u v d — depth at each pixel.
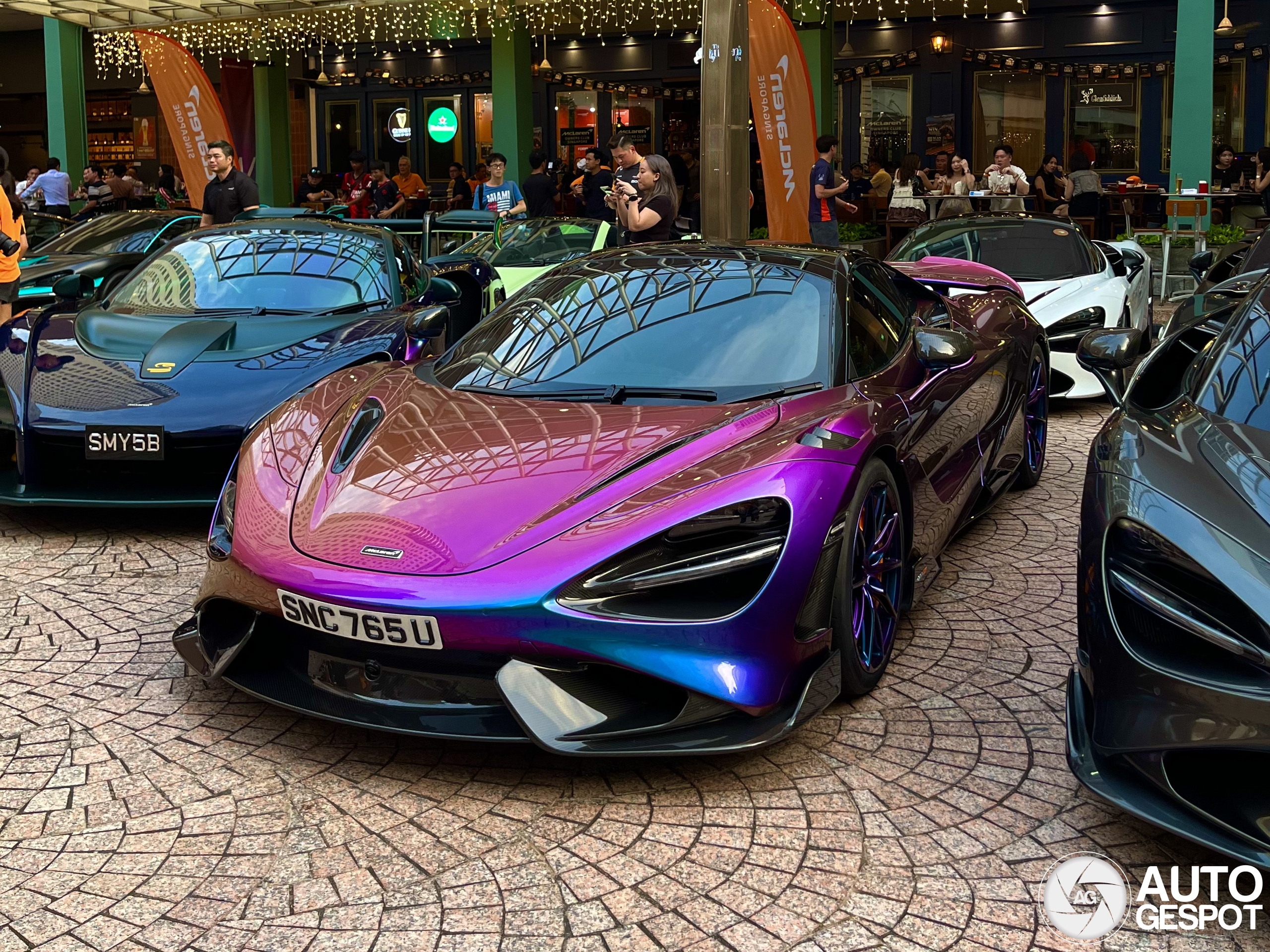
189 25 15.71
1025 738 2.95
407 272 6.02
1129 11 17.73
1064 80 18.25
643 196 7.45
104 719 3.06
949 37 18.48
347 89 21.86
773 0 10.41
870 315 3.73
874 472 3.08
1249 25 16.31
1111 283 7.52
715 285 3.72
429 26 16.52
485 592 2.56
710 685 2.60
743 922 2.20
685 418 3.10
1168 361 3.22
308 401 3.64
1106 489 2.52
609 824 2.55
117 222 9.95
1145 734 2.22
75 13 15.51
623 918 2.21
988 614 3.85
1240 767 2.19
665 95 20.17
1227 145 17.62
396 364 3.99
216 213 9.09
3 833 2.52
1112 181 18.30
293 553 2.80
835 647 2.95
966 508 4.16
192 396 4.57
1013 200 12.61
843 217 15.52
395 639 2.62
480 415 3.25
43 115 23.08
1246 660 2.10
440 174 21.58
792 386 3.26
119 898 2.28
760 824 2.55
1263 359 2.83
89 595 4.00
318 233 6.12
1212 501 2.33
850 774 2.77
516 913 2.23
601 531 2.63
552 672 2.61
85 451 4.49
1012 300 5.20
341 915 2.22
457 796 2.68
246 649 2.98
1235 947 2.14
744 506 2.69
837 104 19.38
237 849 2.46
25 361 4.91
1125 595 2.34
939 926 2.19
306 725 3.04
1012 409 4.74
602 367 3.45
